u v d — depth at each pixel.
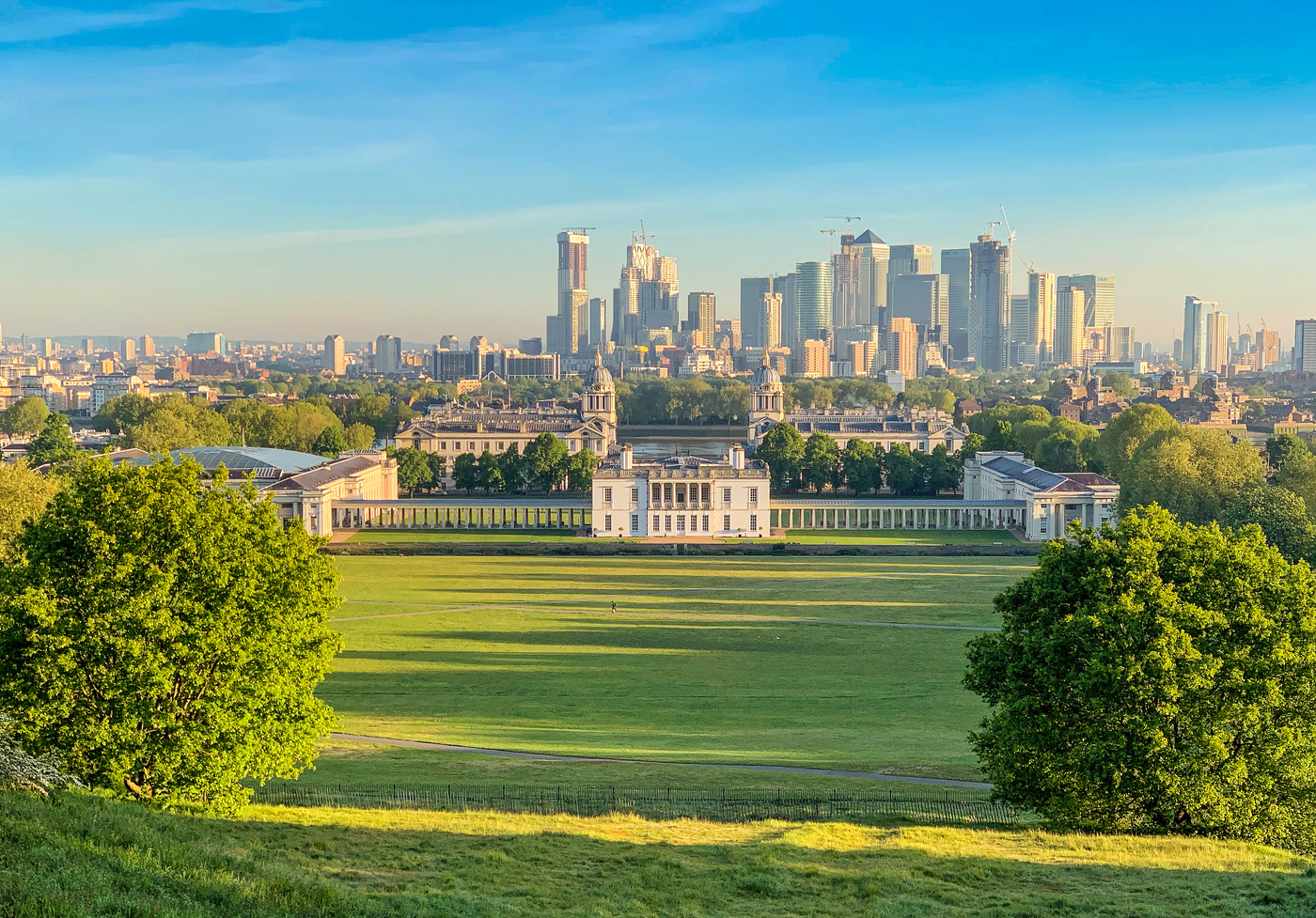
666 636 173.62
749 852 76.12
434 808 87.88
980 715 128.12
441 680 144.88
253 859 65.56
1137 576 89.06
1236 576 89.75
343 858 71.44
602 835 79.69
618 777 99.31
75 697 82.50
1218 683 85.06
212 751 81.75
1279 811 84.12
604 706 132.25
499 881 68.88
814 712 129.38
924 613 193.62
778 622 185.00
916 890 69.88
